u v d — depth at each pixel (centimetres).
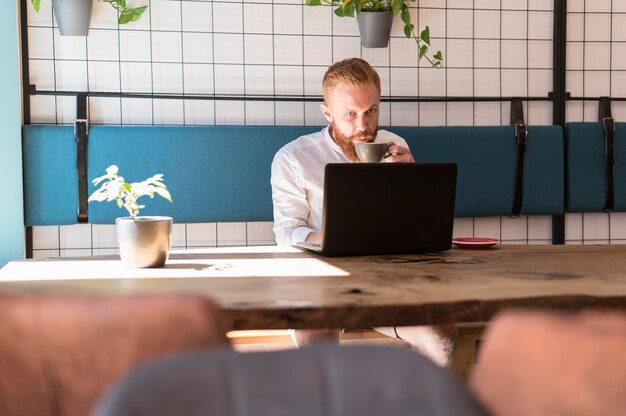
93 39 331
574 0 369
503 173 358
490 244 228
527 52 369
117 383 71
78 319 85
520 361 76
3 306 86
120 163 326
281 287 158
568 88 372
